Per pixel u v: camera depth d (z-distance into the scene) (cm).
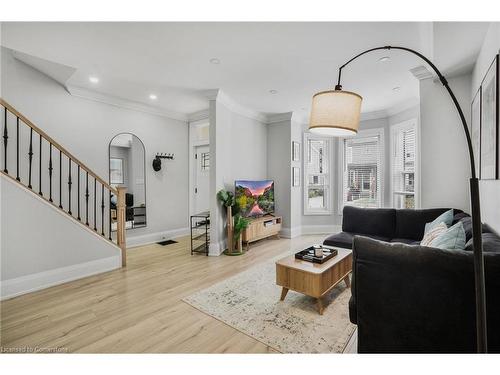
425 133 319
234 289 277
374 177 528
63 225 298
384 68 312
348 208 393
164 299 254
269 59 289
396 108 474
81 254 314
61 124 367
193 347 179
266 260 382
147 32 234
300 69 315
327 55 279
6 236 256
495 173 190
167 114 516
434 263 122
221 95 411
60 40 247
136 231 471
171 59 289
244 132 500
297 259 256
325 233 575
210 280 303
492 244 146
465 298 117
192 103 464
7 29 227
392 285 132
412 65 303
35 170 339
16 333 197
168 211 523
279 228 518
